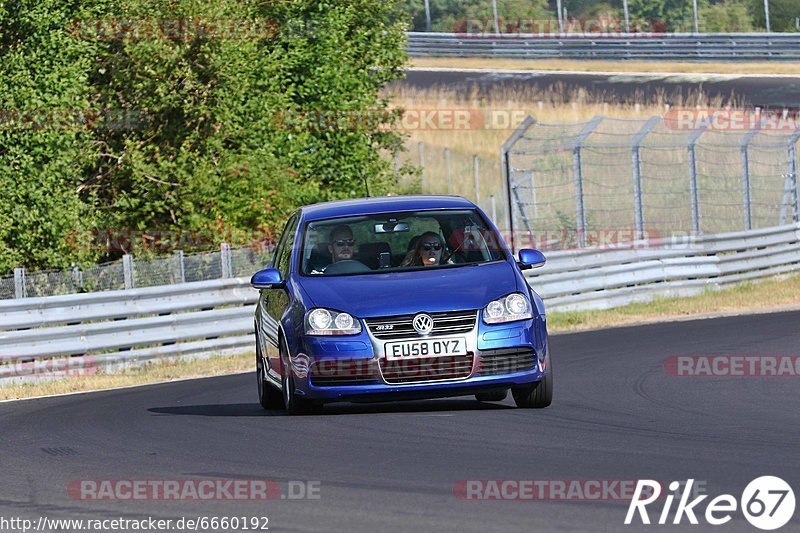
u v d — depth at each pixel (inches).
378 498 812.0
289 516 775.7
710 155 4660.4
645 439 1021.8
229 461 990.4
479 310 1173.7
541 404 1227.2
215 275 2532.0
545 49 6584.6
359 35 3398.1
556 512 751.1
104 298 2139.5
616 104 5324.8
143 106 2886.3
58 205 2605.8
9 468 1025.5
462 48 6624.0
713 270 2952.8
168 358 2185.0
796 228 3233.3
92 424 1311.5
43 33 2605.8
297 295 1221.1
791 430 1058.1
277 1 3243.1
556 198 4375.0
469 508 770.2
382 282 1212.5
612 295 2770.7
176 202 2901.1
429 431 1091.3
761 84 5767.7
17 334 1994.3
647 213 4224.9
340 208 1348.4
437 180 4734.3
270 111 3029.0
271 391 1373.0
